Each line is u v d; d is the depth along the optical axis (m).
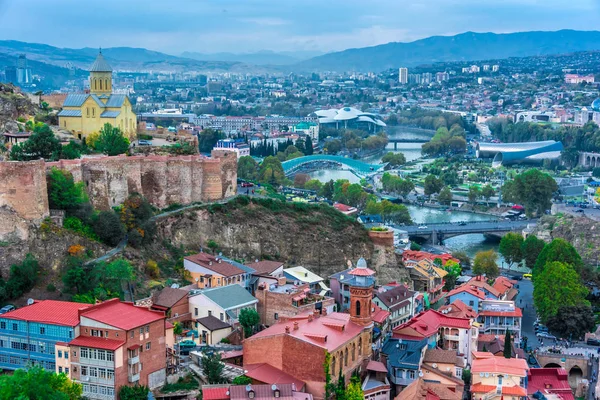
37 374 185.88
